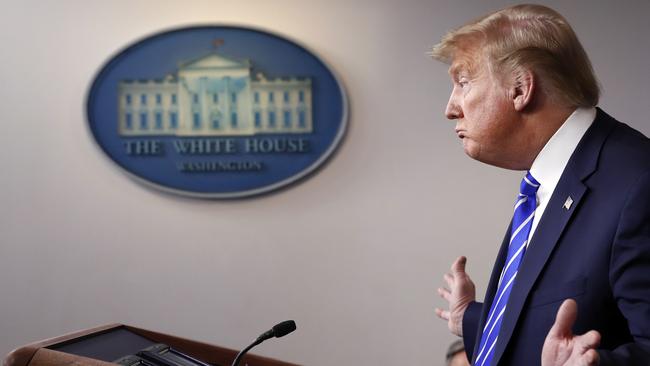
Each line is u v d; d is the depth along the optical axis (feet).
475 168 9.22
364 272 9.21
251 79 9.39
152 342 3.96
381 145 9.29
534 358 3.20
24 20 9.57
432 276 9.17
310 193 9.31
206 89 9.43
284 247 9.30
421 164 9.25
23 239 9.41
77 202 9.43
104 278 9.36
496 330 3.56
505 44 3.51
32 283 9.37
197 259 9.34
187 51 9.47
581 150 3.40
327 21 9.46
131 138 9.41
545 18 3.52
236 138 9.37
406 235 9.21
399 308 9.17
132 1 9.57
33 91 9.53
